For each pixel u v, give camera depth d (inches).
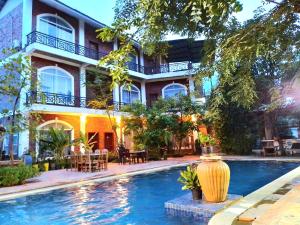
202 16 133.7
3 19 687.1
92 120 730.2
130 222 190.2
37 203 261.1
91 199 271.4
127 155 589.0
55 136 546.6
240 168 472.1
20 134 559.2
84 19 732.0
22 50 603.5
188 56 879.7
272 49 150.5
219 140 720.3
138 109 688.4
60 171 484.1
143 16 115.0
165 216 198.8
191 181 216.8
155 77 872.9
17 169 352.2
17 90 430.3
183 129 730.8
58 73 657.6
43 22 645.3
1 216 220.5
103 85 700.7
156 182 364.8
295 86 198.2
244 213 167.5
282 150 629.6
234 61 138.4
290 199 178.1
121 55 117.2
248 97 156.6
